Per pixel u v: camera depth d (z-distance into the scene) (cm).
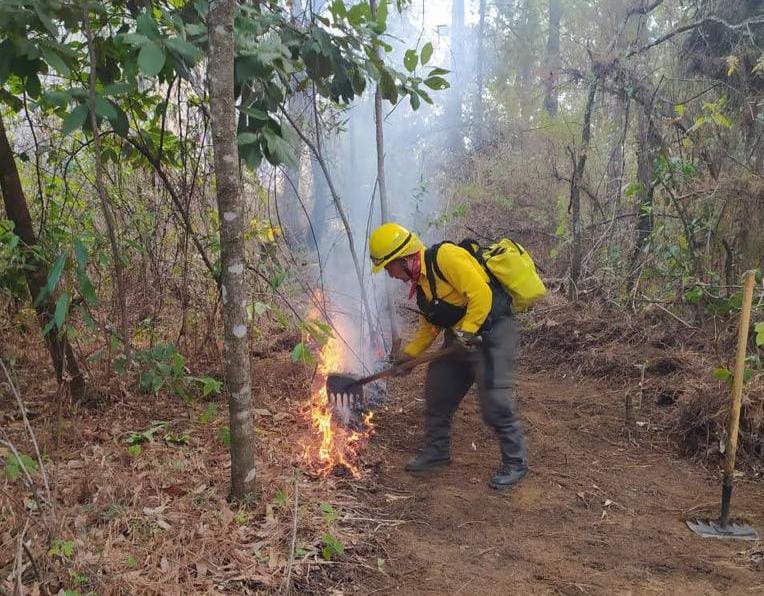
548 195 977
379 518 348
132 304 483
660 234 650
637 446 452
